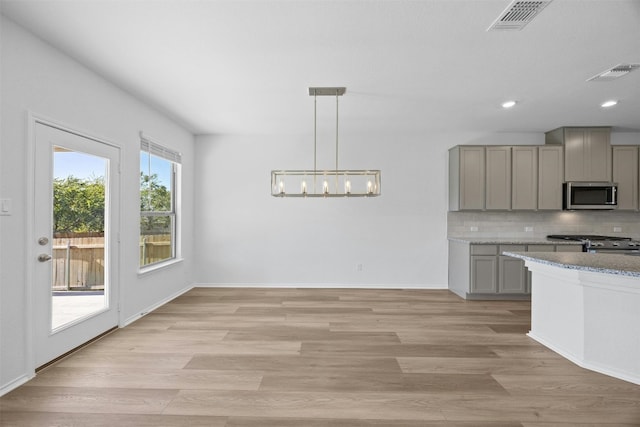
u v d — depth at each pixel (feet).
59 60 9.75
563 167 18.25
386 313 15.03
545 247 17.19
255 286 20.24
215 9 7.86
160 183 16.74
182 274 18.63
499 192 18.26
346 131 19.42
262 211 20.26
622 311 9.09
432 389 8.50
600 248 16.87
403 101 14.30
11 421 7.07
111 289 12.38
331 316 14.53
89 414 7.34
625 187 18.10
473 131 19.52
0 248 8.05
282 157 20.25
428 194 20.01
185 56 10.19
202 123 17.78
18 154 8.47
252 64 10.77
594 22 8.36
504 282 17.29
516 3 7.61
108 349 10.84
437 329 12.96
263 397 8.09
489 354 10.66
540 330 11.73
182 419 7.20
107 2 7.57
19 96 8.47
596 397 8.14
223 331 12.61
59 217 9.95
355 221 20.15
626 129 18.83
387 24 8.49
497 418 7.30
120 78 11.85
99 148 11.55
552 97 13.76
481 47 9.66
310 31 8.82
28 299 8.73
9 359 8.28
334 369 9.57
